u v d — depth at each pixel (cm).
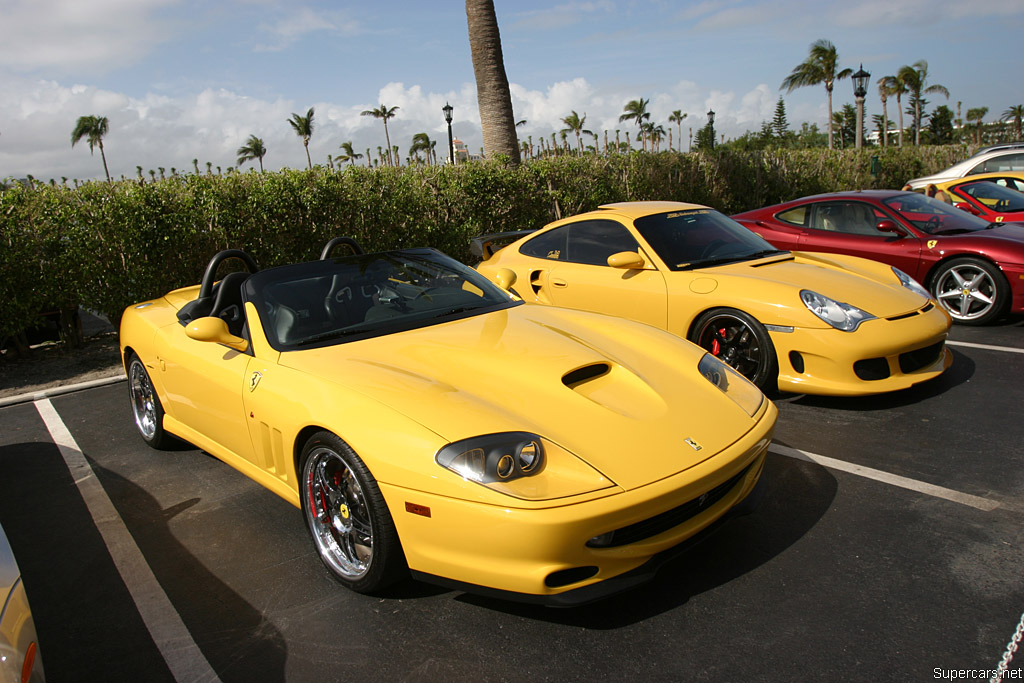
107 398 557
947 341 554
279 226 764
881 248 638
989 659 196
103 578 282
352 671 213
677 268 469
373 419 234
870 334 392
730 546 268
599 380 262
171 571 283
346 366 270
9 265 642
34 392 583
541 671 206
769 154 1616
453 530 213
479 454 212
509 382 250
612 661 208
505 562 207
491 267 576
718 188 1431
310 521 268
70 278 680
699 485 220
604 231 517
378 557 235
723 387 271
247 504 340
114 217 672
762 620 221
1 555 178
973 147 2208
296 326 306
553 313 339
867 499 297
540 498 203
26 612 170
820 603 228
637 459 219
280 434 274
